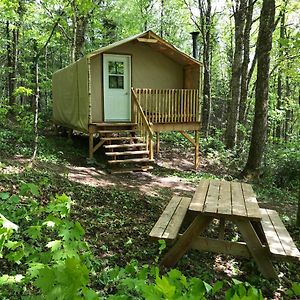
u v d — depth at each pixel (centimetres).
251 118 2166
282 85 2639
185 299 108
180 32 2691
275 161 1194
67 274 112
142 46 1230
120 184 870
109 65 1195
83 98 1132
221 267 452
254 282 410
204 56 1778
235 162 1321
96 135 1489
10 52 1867
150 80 1259
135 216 614
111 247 473
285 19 1931
